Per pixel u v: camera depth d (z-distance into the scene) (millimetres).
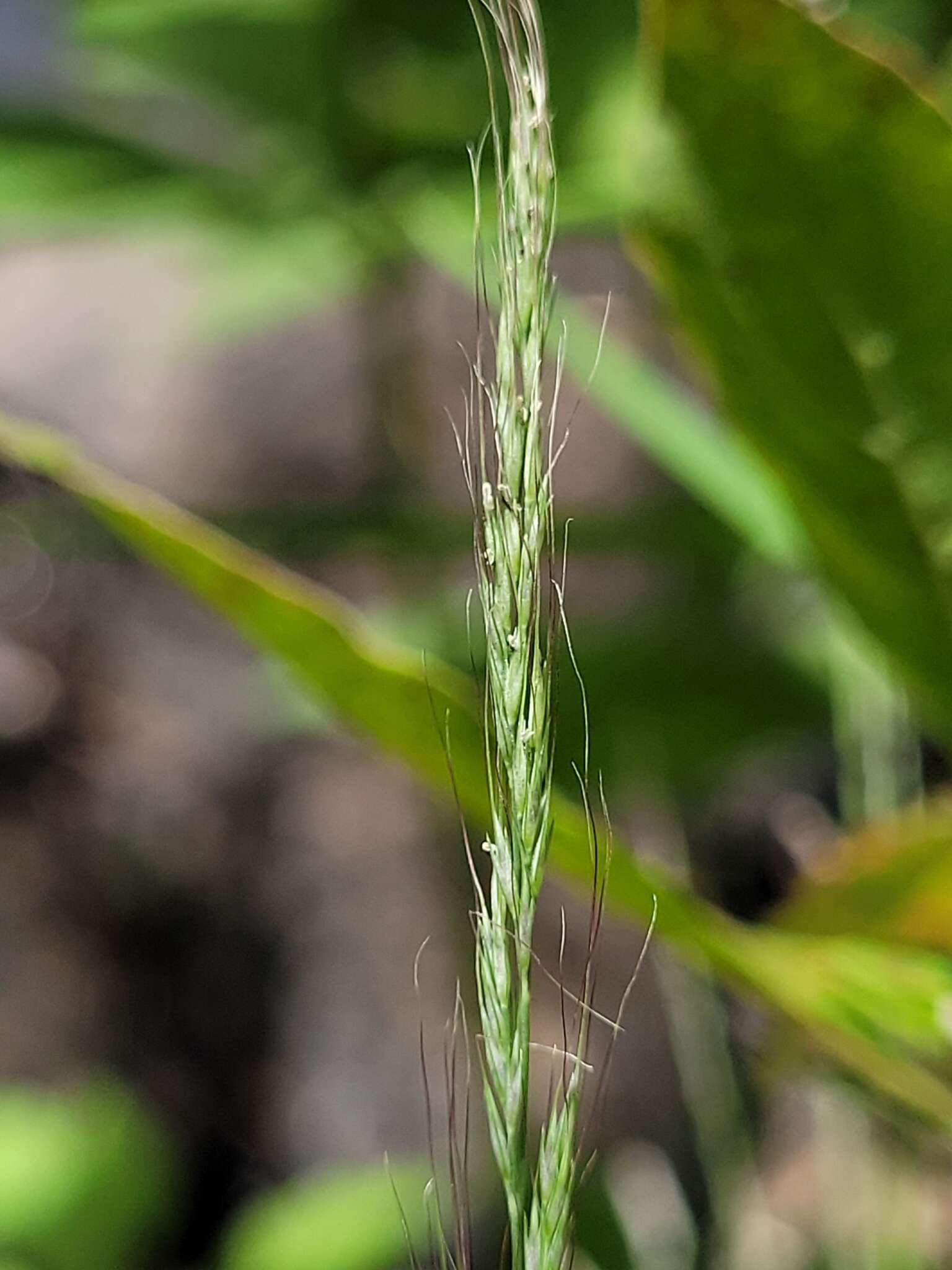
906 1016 161
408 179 338
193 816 797
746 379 167
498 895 118
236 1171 727
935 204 158
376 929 745
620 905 162
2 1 537
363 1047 722
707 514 343
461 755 161
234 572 157
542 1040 360
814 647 374
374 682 160
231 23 358
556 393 120
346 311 696
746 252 162
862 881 175
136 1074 753
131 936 786
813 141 157
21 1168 417
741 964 159
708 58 156
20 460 156
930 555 168
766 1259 349
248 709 765
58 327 849
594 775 306
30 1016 760
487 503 119
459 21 344
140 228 356
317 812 783
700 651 368
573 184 288
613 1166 389
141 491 157
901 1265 279
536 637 118
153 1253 679
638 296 406
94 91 389
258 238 348
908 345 162
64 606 803
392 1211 380
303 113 354
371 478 446
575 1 303
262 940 771
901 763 271
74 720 819
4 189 330
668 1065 557
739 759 388
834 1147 303
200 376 821
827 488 169
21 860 791
